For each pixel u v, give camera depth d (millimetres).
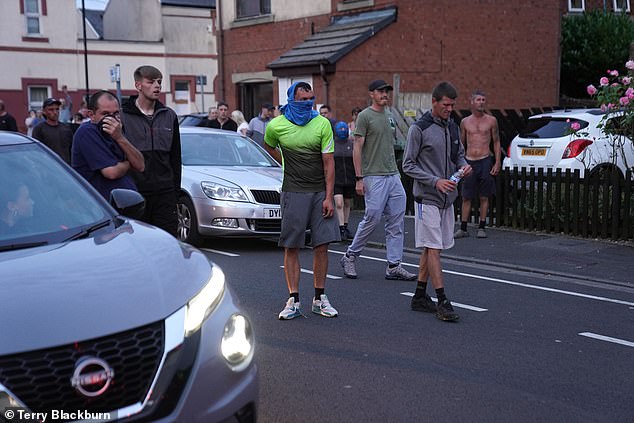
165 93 36906
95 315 2988
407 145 6539
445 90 6484
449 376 5129
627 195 10289
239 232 9859
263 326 6336
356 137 8031
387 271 8250
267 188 10000
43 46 33219
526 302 7246
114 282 3225
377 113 8031
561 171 11000
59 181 4297
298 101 6285
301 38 19297
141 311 3078
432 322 6492
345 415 4445
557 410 4551
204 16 38031
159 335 3072
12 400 2732
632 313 6852
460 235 10961
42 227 3896
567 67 20234
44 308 2971
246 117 21656
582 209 10789
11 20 32500
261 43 20594
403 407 4574
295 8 19391
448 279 8320
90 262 3400
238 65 21469
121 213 4449
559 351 5695
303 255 9758
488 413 4496
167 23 37000
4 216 3906
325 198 6422
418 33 17219
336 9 18297
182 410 3021
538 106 19016
